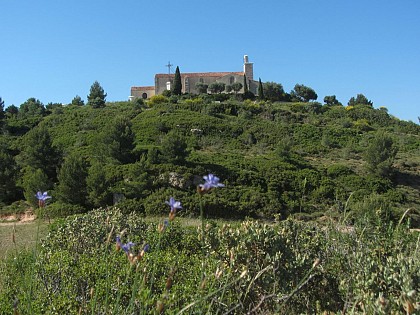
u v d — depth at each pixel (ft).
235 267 14.92
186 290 14.21
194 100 169.48
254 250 15.67
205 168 85.46
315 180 87.15
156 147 96.27
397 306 9.67
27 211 74.02
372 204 27.20
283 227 18.94
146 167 80.94
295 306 14.46
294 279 14.88
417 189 93.20
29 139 89.30
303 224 20.57
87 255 20.81
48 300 14.24
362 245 16.66
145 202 71.72
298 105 174.40
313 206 77.41
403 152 129.29
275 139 129.90
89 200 72.74
